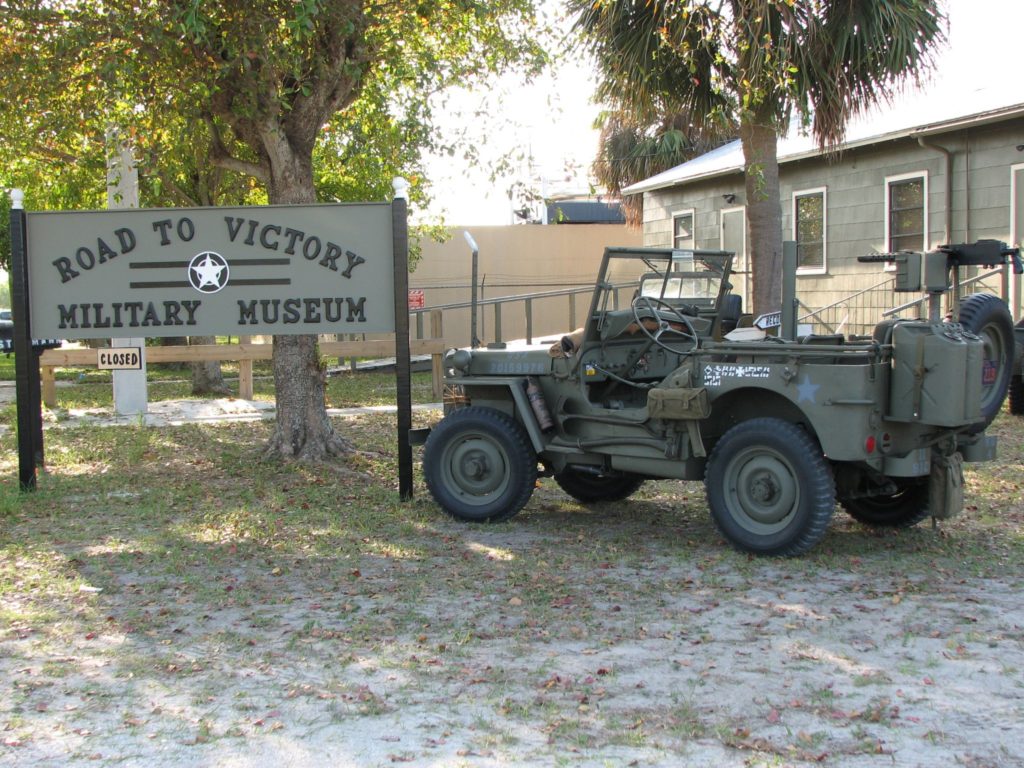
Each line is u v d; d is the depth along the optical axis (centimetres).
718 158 2130
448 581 623
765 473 655
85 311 893
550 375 770
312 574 645
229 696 446
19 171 1321
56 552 698
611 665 478
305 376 1054
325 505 852
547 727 411
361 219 872
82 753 390
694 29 1181
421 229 1614
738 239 2008
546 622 542
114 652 501
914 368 608
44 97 1005
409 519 801
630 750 390
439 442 795
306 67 990
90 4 945
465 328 2614
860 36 1170
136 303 890
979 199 1495
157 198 1577
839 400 614
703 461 709
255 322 884
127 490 926
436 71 1023
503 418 781
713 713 423
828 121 1242
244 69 905
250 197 1772
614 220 3105
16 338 895
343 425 1329
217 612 567
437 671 473
